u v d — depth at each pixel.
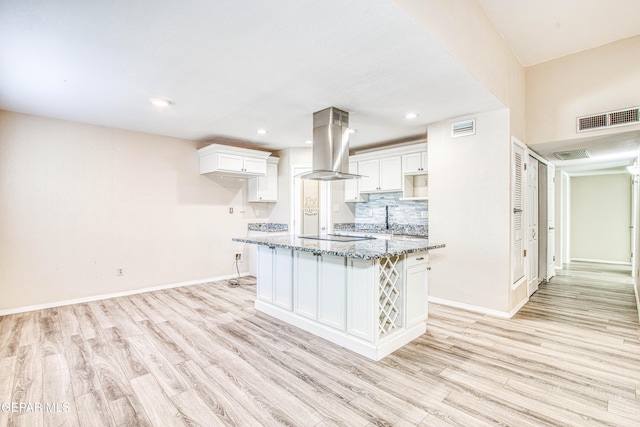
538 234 4.92
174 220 4.84
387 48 2.17
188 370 2.32
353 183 5.78
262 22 1.89
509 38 3.25
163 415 1.82
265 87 2.87
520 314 3.55
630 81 3.24
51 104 3.33
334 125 3.45
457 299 3.77
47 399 1.96
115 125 4.15
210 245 5.26
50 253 3.79
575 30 3.11
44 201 3.76
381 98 3.11
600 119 3.40
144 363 2.42
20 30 1.96
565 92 3.63
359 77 2.63
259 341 2.82
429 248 2.82
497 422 1.75
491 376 2.23
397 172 5.08
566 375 2.24
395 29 1.94
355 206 6.24
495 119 3.46
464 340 2.85
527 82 3.91
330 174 3.59
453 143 3.79
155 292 4.52
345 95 3.04
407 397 1.98
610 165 5.70
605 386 2.11
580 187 7.37
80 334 2.97
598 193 7.18
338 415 1.81
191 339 2.86
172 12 1.79
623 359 2.48
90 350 2.63
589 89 3.47
